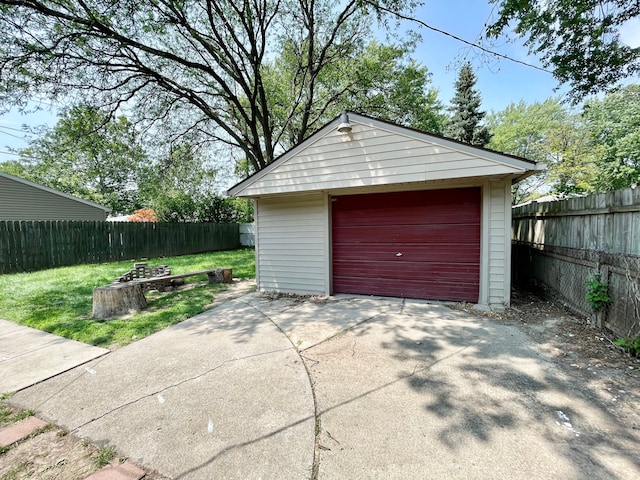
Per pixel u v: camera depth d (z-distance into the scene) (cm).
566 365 267
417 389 236
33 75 726
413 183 492
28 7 673
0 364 294
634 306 281
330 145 499
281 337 355
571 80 548
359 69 1117
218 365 286
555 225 469
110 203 2408
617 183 864
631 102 951
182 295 579
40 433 194
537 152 2052
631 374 248
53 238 938
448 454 168
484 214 462
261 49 998
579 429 185
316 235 577
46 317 438
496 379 247
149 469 163
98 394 240
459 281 497
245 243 1759
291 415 207
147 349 327
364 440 181
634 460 160
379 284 553
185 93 995
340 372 267
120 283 498
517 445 173
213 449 177
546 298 496
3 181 1080
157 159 1133
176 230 1340
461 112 2167
